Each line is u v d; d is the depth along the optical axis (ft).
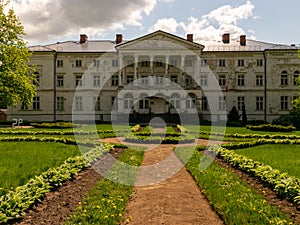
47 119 210.59
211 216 27.07
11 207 25.20
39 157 52.19
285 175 35.58
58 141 75.82
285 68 203.41
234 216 25.46
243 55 204.95
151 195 33.42
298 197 28.84
